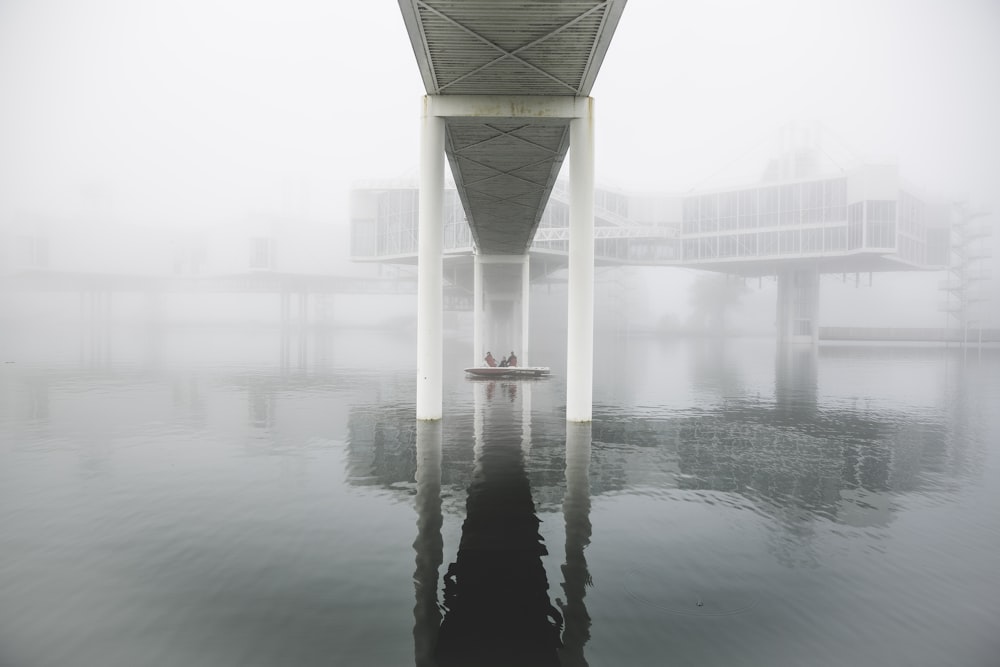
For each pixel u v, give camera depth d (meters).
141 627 6.59
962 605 7.27
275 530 9.48
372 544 8.91
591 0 13.78
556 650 6.16
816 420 20.53
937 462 14.56
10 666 5.84
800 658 6.10
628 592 7.47
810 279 75.69
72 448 15.27
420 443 16.08
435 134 19.41
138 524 9.76
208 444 15.80
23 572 7.96
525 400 24.81
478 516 10.20
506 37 15.68
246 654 6.07
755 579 7.91
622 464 13.97
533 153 23.48
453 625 6.63
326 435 17.12
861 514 10.62
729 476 13.07
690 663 5.98
